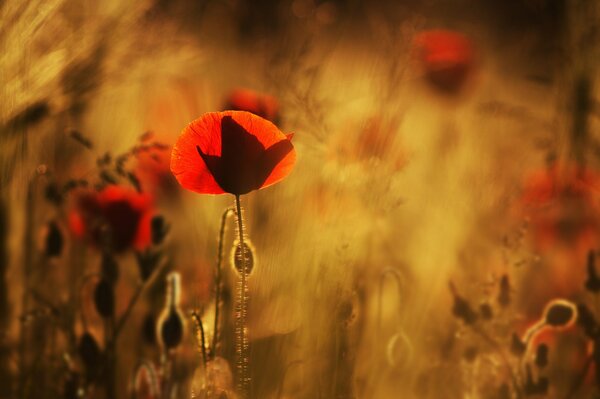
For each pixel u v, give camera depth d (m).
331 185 1.69
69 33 1.80
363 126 1.72
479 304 1.57
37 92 1.73
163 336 1.47
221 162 1.34
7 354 1.64
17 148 1.70
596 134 1.95
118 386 1.64
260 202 1.69
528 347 1.52
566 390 1.63
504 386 1.53
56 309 1.58
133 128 1.93
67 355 1.54
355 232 1.64
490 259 1.80
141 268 1.54
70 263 1.66
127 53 1.86
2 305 1.67
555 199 1.85
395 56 1.86
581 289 1.75
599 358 1.54
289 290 1.62
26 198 1.67
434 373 1.58
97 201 1.63
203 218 1.78
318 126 1.70
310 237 1.65
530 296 1.77
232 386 1.44
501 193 1.90
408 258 1.82
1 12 1.69
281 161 1.34
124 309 1.69
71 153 1.79
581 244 1.83
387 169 1.71
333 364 1.52
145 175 1.82
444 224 1.87
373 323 1.68
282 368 1.56
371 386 1.58
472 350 1.55
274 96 1.75
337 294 1.51
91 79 1.80
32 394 1.58
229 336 1.51
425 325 1.71
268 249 1.63
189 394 1.54
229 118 1.34
